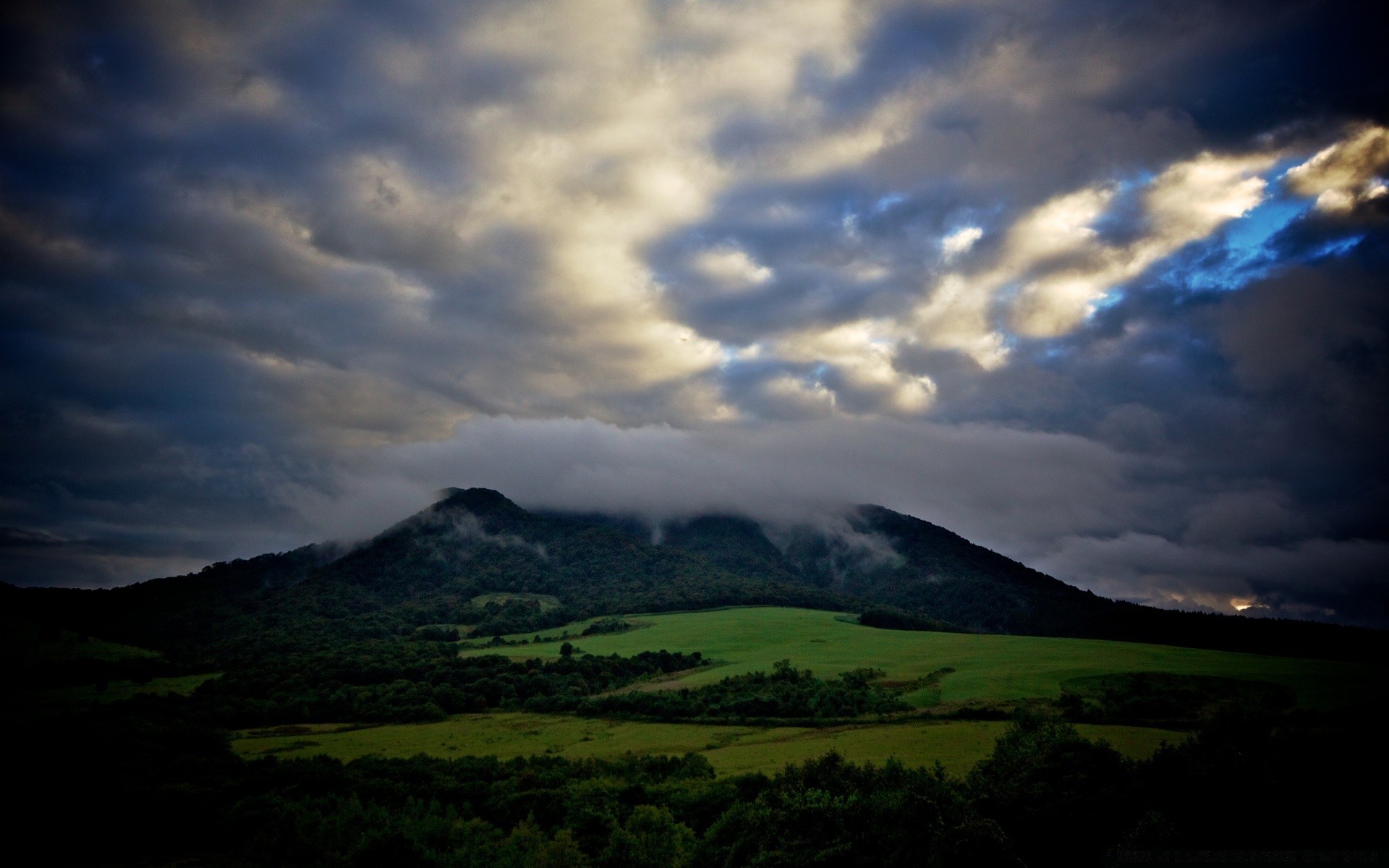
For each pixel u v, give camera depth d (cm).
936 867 5328
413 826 7150
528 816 7625
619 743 11894
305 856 6975
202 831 8006
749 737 11869
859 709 13550
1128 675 15162
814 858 5666
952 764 9294
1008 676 15775
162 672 19112
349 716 14775
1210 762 6075
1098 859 5653
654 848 6375
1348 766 5784
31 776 8544
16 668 18038
